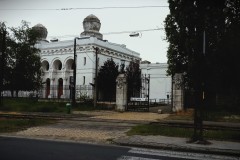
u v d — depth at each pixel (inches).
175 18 1103.6
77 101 1569.9
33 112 1089.4
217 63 747.4
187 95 1147.9
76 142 483.5
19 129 627.5
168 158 366.3
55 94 2175.2
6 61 1867.6
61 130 621.9
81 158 343.0
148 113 1105.4
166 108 1424.7
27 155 350.6
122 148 434.0
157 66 2262.6
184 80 1104.2
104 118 871.1
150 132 597.3
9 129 622.8
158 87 2249.0
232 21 642.2
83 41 2113.7
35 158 335.0
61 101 1582.2
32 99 1678.2
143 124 725.3
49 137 534.0
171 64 1301.7
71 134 569.6
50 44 2239.2
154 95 2253.9
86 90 2005.4
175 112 1092.5
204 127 658.2
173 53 1288.1
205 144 460.1
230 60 682.2
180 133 576.7
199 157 379.6
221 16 661.3
